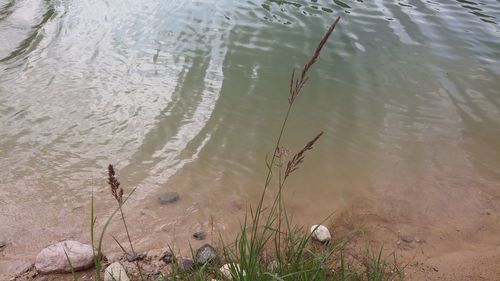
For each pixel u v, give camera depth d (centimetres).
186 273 101
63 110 178
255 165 154
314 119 183
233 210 132
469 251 121
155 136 165
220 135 168
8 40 235
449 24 285
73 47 230
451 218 135
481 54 249
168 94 193
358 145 169
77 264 106
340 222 130
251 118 180
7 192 134
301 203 137
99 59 219
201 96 193
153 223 125
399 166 159
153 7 283
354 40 257
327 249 112
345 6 306
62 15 266
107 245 116
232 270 90
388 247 120
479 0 331
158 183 142
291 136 171
